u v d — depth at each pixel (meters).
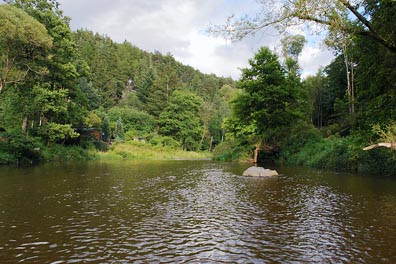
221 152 40.09
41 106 27.06
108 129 49.72
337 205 8.36
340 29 9.05
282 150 27.92
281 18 8.85
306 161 22.88
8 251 4.89
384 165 15.39
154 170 19.81
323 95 39.31
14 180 13.32
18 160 22.80
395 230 6.03
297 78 28.91
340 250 4.96
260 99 27.12
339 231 5.99
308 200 9.10
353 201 8.89
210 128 72.12
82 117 35.09
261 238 5.58
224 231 6.00
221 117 72.75
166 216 7.21
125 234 5.79
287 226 6.34
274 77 27.72
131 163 28.30
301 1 8.33
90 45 98.19
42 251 4.90
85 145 38.31
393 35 10.31
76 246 5.13
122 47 127.19
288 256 4.70
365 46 13.21
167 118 63.16
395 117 13.29
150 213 7.50
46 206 8.20
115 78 88.25
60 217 7.04
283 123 27.73
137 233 5.86
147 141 56.25
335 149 19.55
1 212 7.49
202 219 6.92
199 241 5.41
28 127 30.23
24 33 22.77
